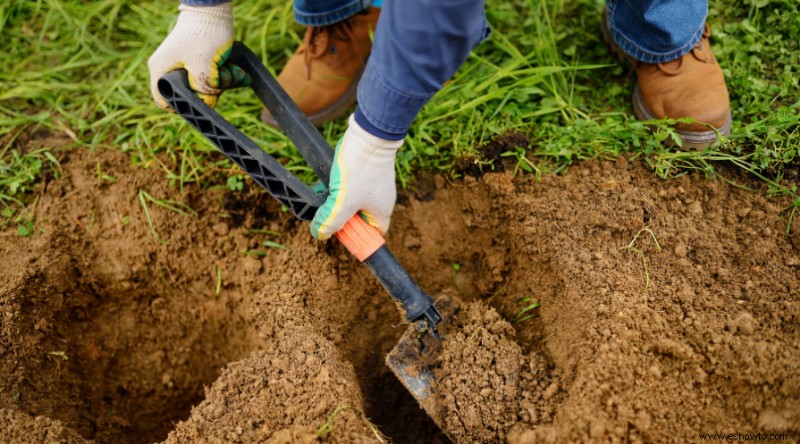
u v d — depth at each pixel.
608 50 2.24
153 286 2.08
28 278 1.92
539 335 1.79
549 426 1.55
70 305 2.02
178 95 1.63
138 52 2.50
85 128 2.25
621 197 1.87
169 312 2.10
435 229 2.05
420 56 1.25
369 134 1.48
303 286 1.92
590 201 1.88
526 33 2.35
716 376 1.56
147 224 2.06
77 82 2.47
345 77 2.15
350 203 1.57
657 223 1.82
